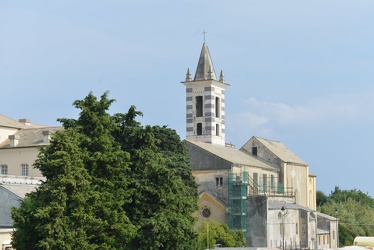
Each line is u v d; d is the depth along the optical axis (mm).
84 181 97250
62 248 93562
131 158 107750
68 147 98062
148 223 103562
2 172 164000
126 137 108812
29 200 98375
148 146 109562
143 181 106062
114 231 99562
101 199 99500
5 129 167750
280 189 195125
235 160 178375
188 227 106062
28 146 162000
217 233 159750
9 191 133250
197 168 177375
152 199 106562
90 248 95812
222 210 173125
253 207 172500
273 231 173500
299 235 186000
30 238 95938
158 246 103375
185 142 167375
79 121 105625
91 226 96812
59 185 95688
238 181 173250
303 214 187000
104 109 106375
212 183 175500
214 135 199625
